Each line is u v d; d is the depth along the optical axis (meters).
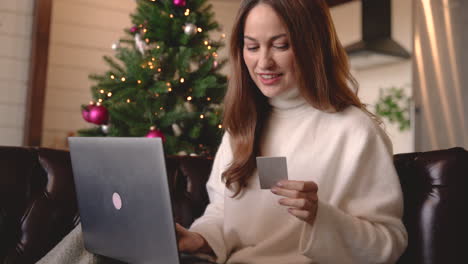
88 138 1.08
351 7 5.62
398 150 5.07
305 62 1.22
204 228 1.29
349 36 5.64
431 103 4.76
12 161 1.57
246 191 1.34
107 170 1.03
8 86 3.93
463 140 4.70
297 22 1.20
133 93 2.74
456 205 1.26
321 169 1.24
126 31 3.10
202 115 2.75
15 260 1.52
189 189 1.80
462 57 4.70
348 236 1.09
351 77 1.35
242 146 1.35
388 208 1.18
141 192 0.95
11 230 1.53
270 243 1.25
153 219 0.94
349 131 1.23
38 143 3.87
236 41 1.34
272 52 1.23
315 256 1.09
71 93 4.43
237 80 1.37
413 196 1.34
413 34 4.87
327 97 1.25
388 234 1.13
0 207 1.52
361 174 1.21
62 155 1.66
